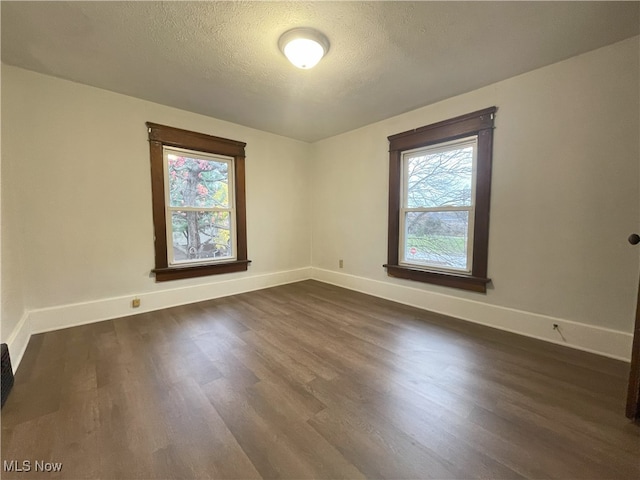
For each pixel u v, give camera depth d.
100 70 2.23
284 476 1.05
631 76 1.83
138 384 1.63
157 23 1.67
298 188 4.21
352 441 1.22
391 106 2.93
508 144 2.38
